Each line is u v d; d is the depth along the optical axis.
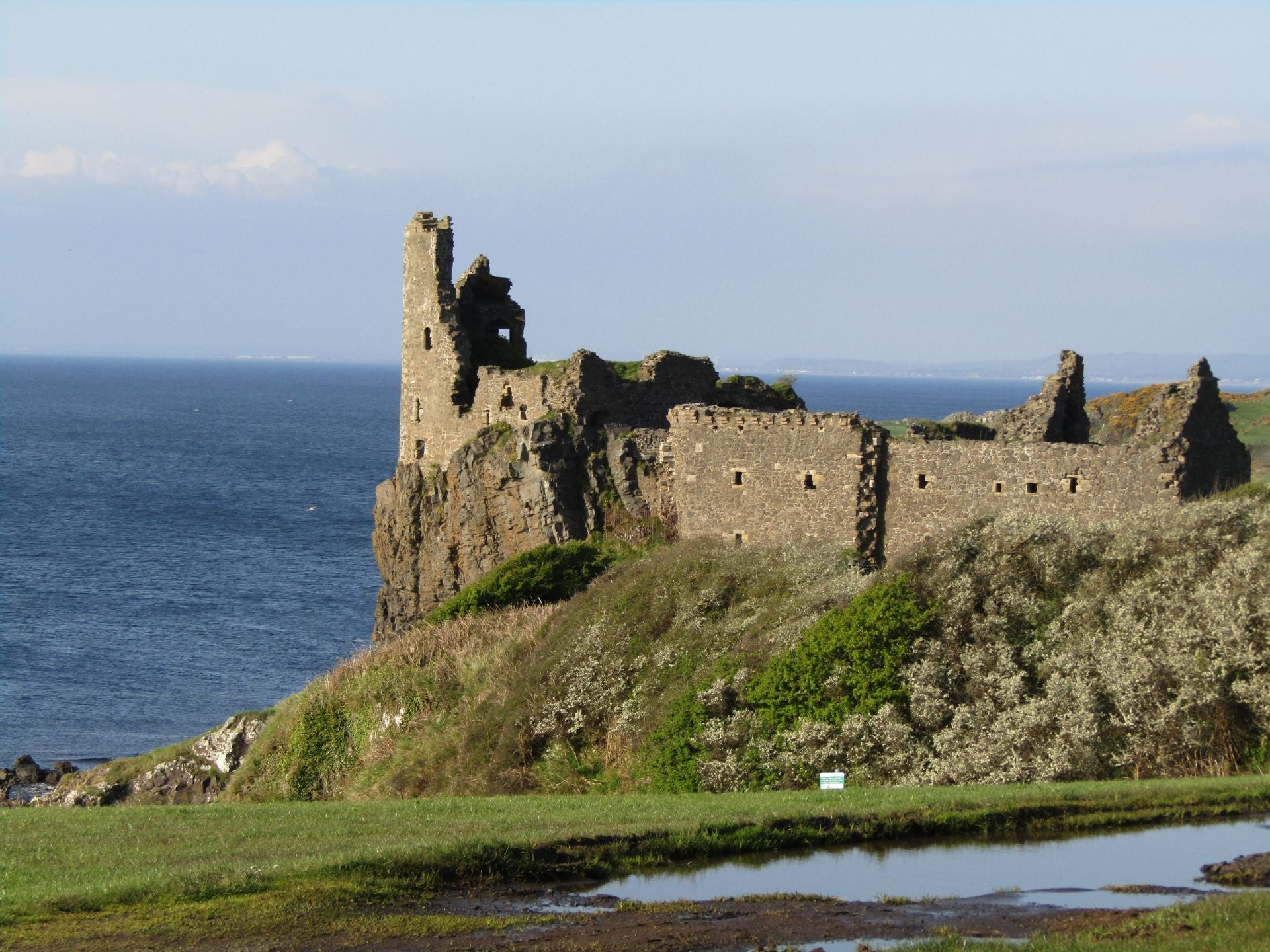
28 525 178.88
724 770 54.34
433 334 109.12
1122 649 52.56
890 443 76.31
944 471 74.88
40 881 34.66
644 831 37.91
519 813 42.44
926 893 33.97
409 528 108.44
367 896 33.12
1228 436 77.19
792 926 31.41
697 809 41.78
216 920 31.23
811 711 55.84
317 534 179.00
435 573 106.12
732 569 67.81
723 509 80.31
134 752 88.69
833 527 77.31
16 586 137.38
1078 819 40.19
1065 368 85.44
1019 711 51.41
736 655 60.41
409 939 30.47
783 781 53.44
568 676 64.19
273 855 36.19
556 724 62.06
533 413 101.81
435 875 34.62
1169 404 74.38
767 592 66.12
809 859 37.25
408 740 67.31
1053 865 36.16
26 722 94.38
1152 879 34.72
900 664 55.44
